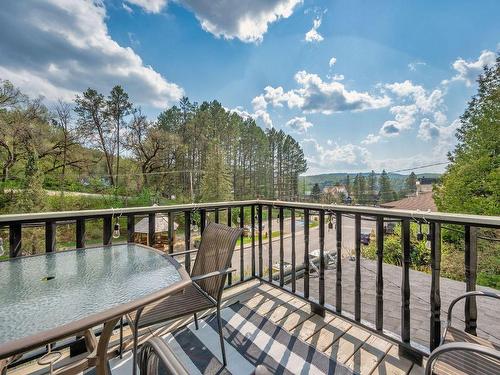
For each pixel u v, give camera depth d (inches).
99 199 709.9
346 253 315.9
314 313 79.2
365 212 64.4
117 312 34.3
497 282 324.8
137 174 842.2
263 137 1414.9
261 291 93.9
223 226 68.1
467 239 49.3
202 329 71.8
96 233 265.6
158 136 879.1
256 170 1381.6
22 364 56.5
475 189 457.4
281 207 91.2
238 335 69.0
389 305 118.3
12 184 557.0
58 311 34.9
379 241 63.5
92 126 824.9
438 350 32.2
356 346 64.0
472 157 478.3
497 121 453.4
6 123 581.9
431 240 54.4
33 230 370.9
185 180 975.0
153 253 61.6
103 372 41.1
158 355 24.3
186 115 1136.2
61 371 45.0
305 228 82.4
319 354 61.2
